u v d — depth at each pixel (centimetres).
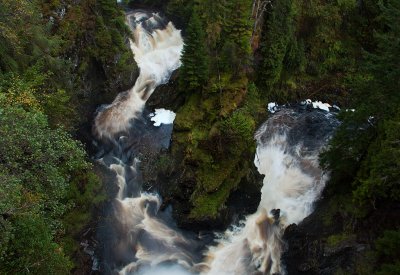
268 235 3044
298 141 3594
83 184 3012
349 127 2814
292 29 4116
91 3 3809
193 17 3394
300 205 3183
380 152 2327
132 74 4028
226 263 2853
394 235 2095
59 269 1911
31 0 3145
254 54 3909
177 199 3077
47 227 1897
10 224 1570
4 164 1700
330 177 3175
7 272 1672
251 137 3272
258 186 3238
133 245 2856
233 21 3616
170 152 3362
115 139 3588
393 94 2522
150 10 4916
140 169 3334
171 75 4119
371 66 2616
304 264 2642
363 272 2305
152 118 3794
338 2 4531
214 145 3192
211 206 2964
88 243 2761
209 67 3647
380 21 4519
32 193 1825
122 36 4075
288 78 4194
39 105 2475
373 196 2466
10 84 2334
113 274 2689
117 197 3119
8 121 1723
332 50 4488
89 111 3703
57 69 3184
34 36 2880
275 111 3972
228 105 3481
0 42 2548
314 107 4103
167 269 2770
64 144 1989
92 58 3762
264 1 3903
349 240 2533
